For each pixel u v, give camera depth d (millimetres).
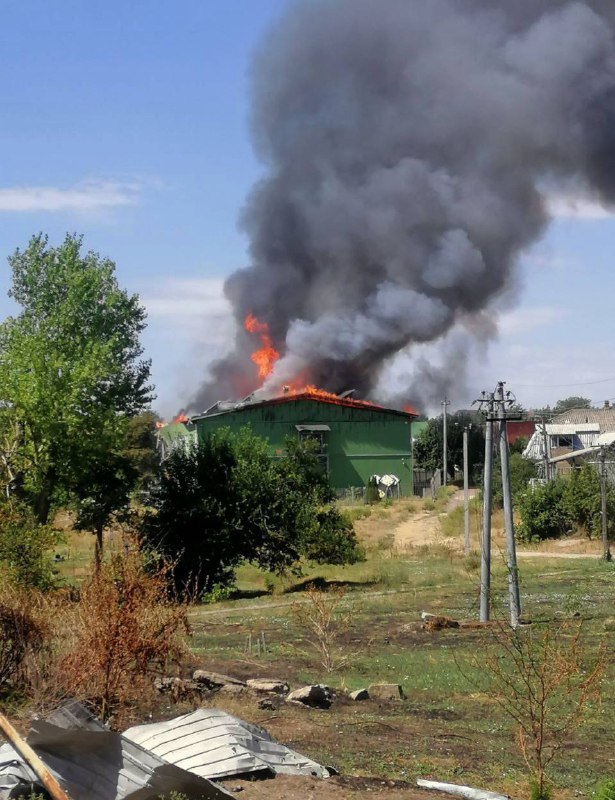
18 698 12414
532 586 35438
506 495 26453
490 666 12594
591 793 10938
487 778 11398
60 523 56312
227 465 41250
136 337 51062
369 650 22250
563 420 95812
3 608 12883
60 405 37625
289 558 41531
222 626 27266
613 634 22922
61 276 48531
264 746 10258
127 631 12094
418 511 69750
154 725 10445
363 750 12367
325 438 77688
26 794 8031
